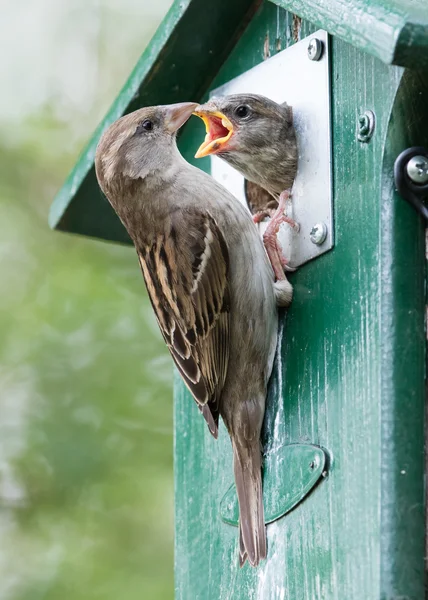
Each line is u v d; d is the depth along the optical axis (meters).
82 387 13.55
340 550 8.54
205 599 10.16
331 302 8.99
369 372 8.51
